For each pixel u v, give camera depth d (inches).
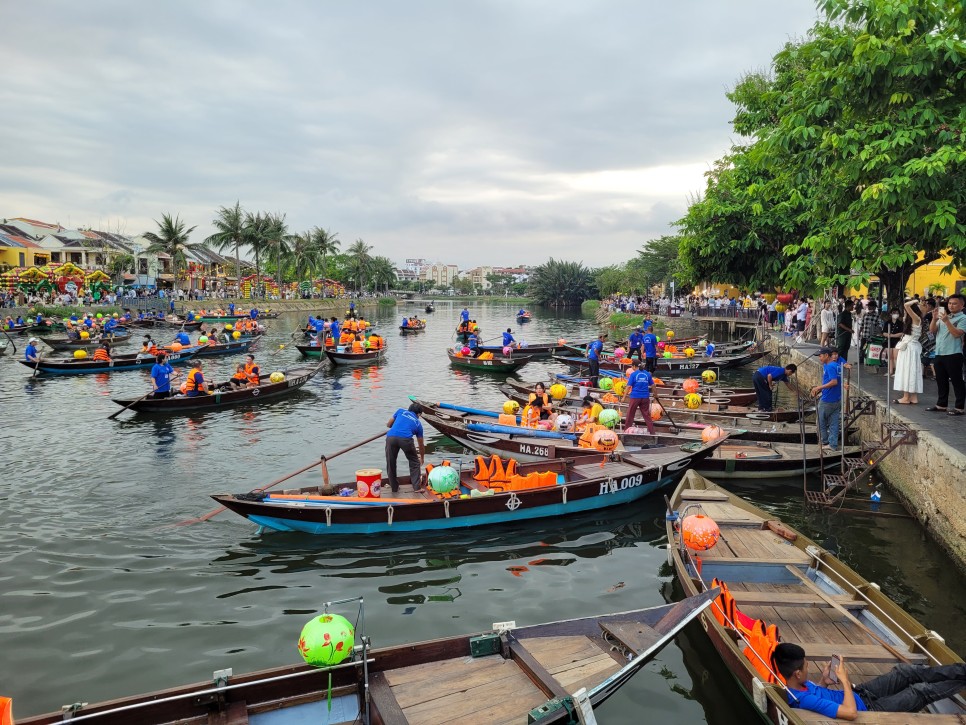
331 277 4805.6
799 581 313.0
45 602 330.0
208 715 207.6
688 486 439.8
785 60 764.6
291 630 306.5
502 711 211.0
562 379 939.3
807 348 953.5
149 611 323.0
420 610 325.1
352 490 432.5
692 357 1151.6
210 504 469.7
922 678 221.8
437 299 6899.6
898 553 373.7
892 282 681.0
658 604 331.0
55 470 550.9
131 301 2368.4
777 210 960.3
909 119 410.9
